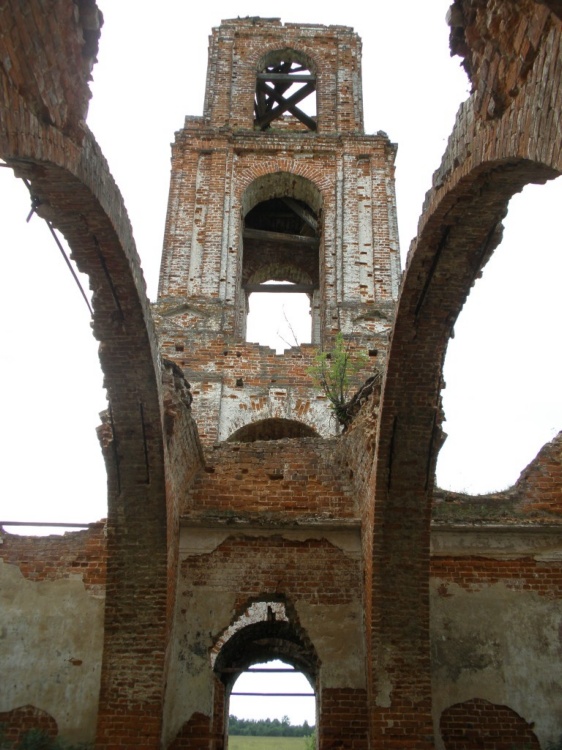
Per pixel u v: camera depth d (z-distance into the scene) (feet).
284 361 49.80
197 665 32.60
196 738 31.24
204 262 55.67
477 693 32.55
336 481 36.88
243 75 69.36
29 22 15.92
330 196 60.59
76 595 34.83
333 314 54.19
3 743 31.68
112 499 31.37
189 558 34.63
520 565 35.17
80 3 18.92
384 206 59.62
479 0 18.81
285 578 34.32
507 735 31.78
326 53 71.67
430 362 29.58
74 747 31.42
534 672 33.04
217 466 37.32
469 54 21.04
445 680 32.76
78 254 24.82
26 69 16.28
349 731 31.32
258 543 35.06
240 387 48.57
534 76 16.76
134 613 31.24
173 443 32.19
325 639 33.12
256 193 62.85
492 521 35.70
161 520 31.53
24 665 33.35
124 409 29.68
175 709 31.76
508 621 34.04
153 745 29.55
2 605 34.60
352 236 57.82
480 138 20.75
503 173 21.81
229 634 39.93
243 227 60.80
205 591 33.99
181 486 35.01
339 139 63.16
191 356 49.85
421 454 31.19
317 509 36.14
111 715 30.04
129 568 31.55
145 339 27.78
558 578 34.96
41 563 35.55
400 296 28.09
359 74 70.33
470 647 33.45
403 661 30.99
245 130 62.95
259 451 37.76
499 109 19.27
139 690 30.32
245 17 73.51
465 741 31.60
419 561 31.76
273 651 47.16
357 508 35.81
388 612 31.48
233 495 36.47
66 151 19.35
